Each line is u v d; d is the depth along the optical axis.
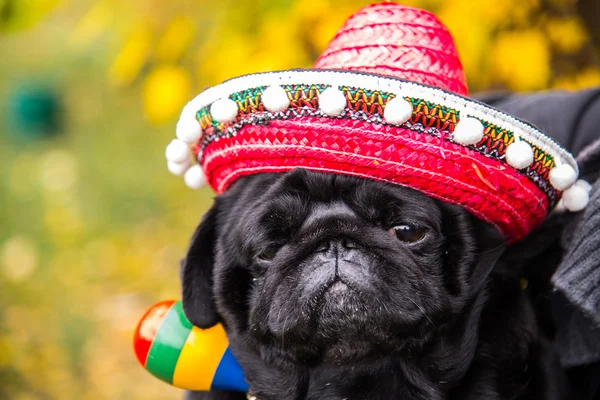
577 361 1.83
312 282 1.65
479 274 1.76
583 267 1.68
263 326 1.73
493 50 2.83
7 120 8.38
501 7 2.73
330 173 1.66
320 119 1.59
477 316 1.79
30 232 6.09
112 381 4.35
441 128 1.59
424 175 1.61
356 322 1.65
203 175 1.96
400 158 1.59
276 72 1.61
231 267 1.80
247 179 1.81
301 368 1.82
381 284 1.63
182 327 1.89
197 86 3.15
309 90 1.59
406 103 1.55
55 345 4.59
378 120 1.58
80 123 8.20
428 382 1.79
